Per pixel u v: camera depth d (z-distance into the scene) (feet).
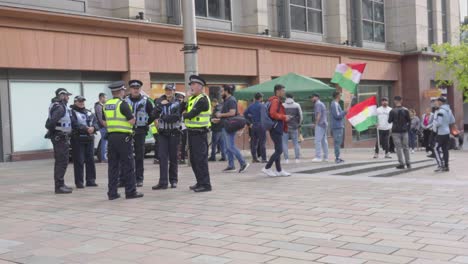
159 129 33.22
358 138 102.47
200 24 73.10
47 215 26.11
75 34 57.82
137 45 63.41
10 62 52.70
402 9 113.70
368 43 106.63
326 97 50.93
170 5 69.41
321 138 50.31
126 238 21.07
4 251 19.60
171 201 28.78
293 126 49.06
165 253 18.76
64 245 20.33
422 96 113.60
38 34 54.75
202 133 31.65
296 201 27.61
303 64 88.22
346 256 17.61
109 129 29.91
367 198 27.99
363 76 102.32
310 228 21.63
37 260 18.38
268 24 84.28
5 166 50.57
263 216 24.17
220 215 24.70
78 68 58.13
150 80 66.33
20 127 54.85
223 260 17.63
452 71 120.78
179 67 68.54
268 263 17.12
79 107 34.83
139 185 34.50
